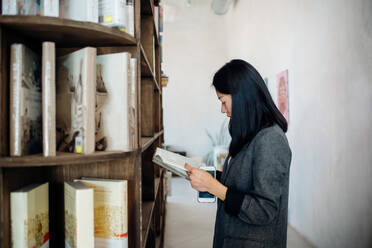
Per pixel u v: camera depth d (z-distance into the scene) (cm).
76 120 83
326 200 247
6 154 74
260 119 105
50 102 75
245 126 106
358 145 201
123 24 92
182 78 668
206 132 669
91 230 80
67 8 87
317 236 264
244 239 105
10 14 77
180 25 666
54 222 101
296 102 310
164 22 664
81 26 78
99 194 91
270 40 397
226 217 112
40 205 84
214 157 596
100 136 90
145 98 182
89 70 80
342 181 223
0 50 72
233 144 111
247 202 98
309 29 275
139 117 98
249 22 513
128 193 99
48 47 74
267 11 409
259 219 97
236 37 612
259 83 106
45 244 87
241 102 105
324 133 250
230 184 112
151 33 177
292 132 322
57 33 84
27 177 87
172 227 324
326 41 244
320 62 255
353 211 209
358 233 203
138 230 98
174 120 666
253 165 103
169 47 665
